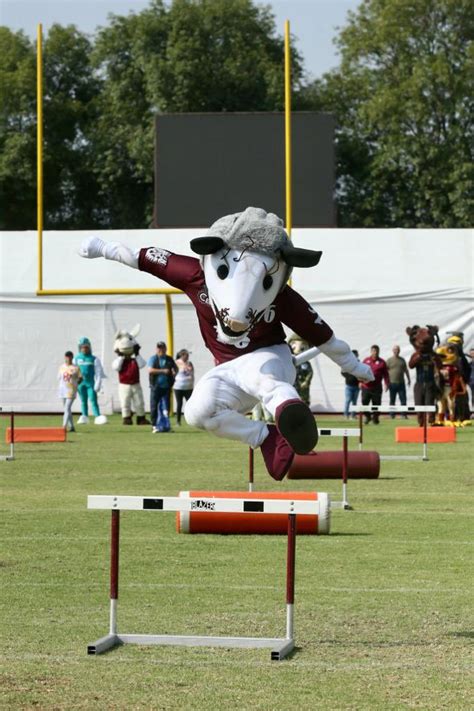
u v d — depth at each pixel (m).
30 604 23.86
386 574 27.06
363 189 156.88
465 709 16.77
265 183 96.31
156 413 72.94
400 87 151.38
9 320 88.94
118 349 78.62
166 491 41.72
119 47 159.88
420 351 74.62
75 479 46.16
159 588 25.44
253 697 17.39
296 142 96.38
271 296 20.69
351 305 87.38
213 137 96.38
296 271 88.06
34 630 21.62
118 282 88.31
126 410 78.75
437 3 156.12
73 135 161.38
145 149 151.88
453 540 31.73
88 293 80.38
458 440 66.56
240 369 20.64
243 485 43.91
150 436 69.38
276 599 24.34
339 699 17.27
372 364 78.50
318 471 44.22
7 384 89.00
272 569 27.58
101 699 17.27
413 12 156.12
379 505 38.88
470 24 154.25
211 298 20.78
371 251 88.12
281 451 20.41
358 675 18.64
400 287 87.62
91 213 165.00
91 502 20.62
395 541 31.58
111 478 46.44
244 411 21.22
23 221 160.62
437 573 27.17
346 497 38.84
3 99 158.00
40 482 45.19
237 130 96.44
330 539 31.98
